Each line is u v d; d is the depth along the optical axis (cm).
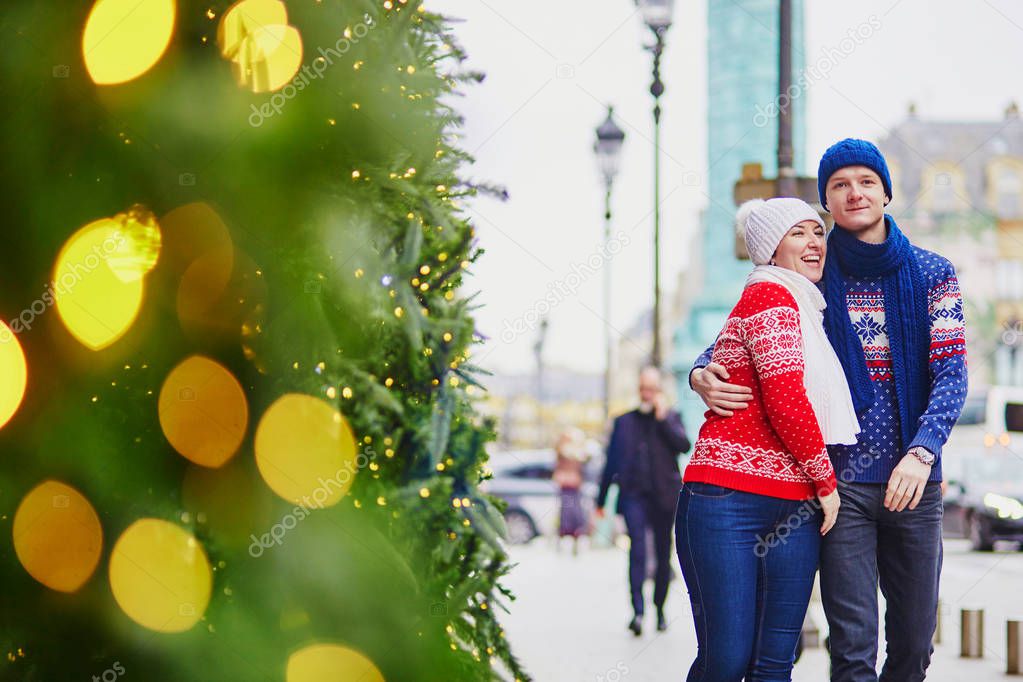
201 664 353
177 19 358
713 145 2688
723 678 399
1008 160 7156
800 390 390
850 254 430
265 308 364
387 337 397
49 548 352
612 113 1973
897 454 423
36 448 352
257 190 360
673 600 1272
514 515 2559
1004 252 7012
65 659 357
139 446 360
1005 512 1994
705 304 2645
